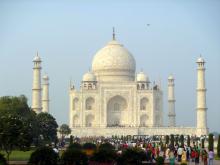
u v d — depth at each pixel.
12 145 154.12
